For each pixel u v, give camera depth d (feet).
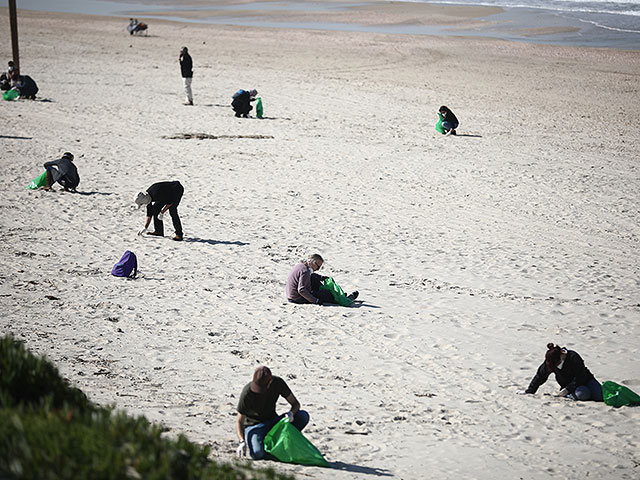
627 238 219.61
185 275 176.65
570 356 118.21
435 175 289.33
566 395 119.96
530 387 119.85
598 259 199.21
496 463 94.17
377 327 148.66
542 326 150.82
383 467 91.40
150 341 135.85
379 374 126.62
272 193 258.57
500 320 153.69
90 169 281.13
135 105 408.87
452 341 142.00
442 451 97.60
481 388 121.60
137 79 488.02
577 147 339.98
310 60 586.45
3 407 64.54
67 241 198.70
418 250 203.10
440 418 109.60
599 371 128.47
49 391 72.54
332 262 190.90
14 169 274.16
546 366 117.91
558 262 195.42
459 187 273.33
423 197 259.39
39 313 146.00
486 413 112.16
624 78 524.11
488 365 131.64
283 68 549.13
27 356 74.28
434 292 170.50
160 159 301.02
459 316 155.43
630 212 246.06
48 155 297.74
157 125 364.58
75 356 124.98
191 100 413.59
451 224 229.45
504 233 221.46
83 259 184.75
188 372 123.13
